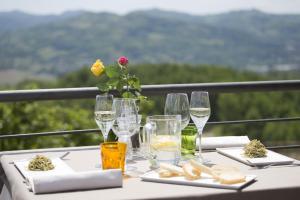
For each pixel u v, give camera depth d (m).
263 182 1.75
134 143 2.25
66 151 2.34
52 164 1.98
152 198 1.60
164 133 2.00
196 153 2.25
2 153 2.33
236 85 3.32
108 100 2.08
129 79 2.29
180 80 17.42
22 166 2.00
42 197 1.62
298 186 1.71
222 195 1.64
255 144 2.15
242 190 1.66
